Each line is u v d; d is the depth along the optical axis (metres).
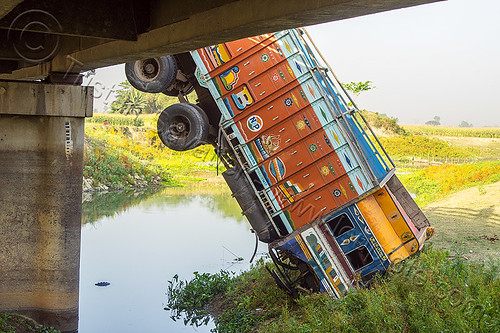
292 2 5.64
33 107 13.72
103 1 8.16
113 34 8.25
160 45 8.10
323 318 10.38
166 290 15.27
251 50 12.34
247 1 6.30
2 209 13.85
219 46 12.37
